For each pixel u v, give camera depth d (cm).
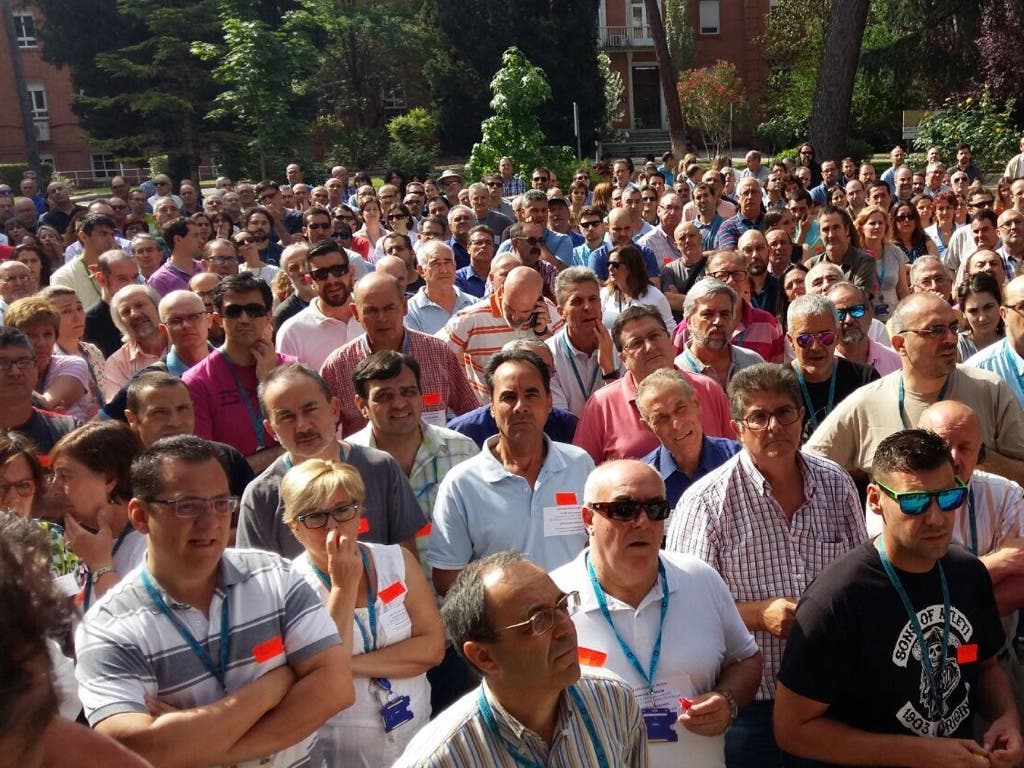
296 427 414
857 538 391
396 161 3450
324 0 3584
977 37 2783
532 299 645
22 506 367
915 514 307
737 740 390
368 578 359
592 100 3862
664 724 337
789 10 4062
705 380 536
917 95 3050
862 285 855
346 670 309
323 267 675
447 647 421
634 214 1197
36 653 163
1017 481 461
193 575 297
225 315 555
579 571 353
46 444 502
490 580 254
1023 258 920
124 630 291
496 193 1460
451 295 791
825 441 477
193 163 3384
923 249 1048
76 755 220
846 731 320
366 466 423
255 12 2869
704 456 460
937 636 318
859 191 1360
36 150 2797
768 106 4181
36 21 3803
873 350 608
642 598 344
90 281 956
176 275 941
